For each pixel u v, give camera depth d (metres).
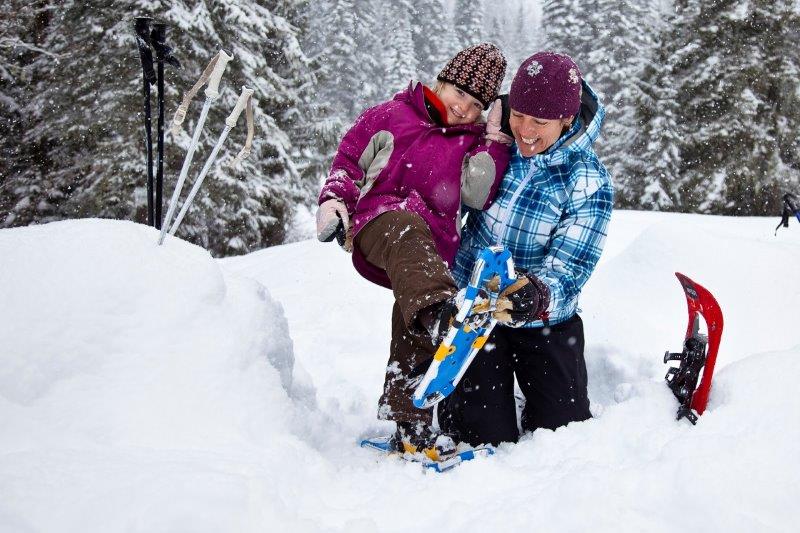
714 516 1.32
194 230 11.80
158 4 11.08
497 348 2.46
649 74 17.81
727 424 1.64
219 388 1.78
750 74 16.41
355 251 2.23
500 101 2.44
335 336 4.04
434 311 1.83
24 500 1.20
